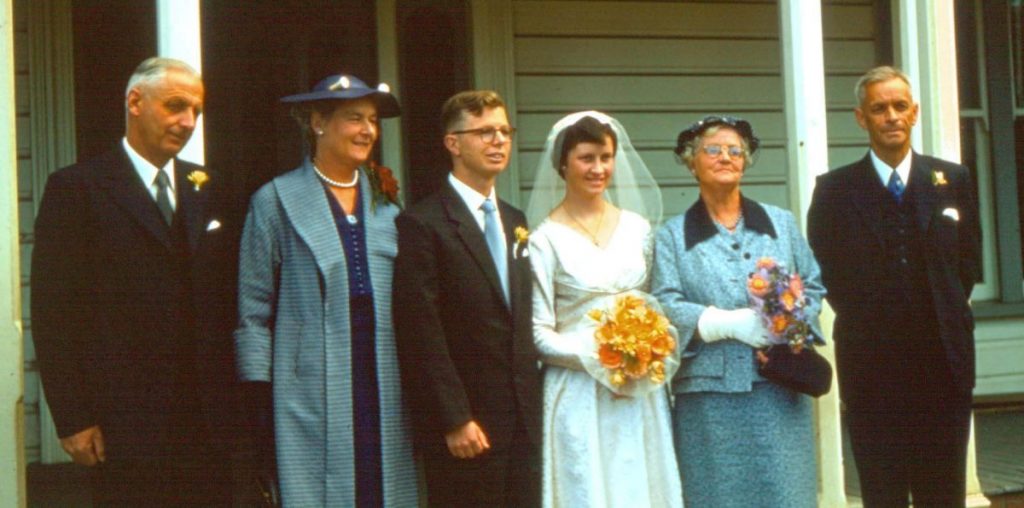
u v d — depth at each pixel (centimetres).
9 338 384
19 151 627
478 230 352
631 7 714
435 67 695
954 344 398
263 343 337
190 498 335
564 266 358
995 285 807
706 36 728
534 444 348
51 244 323
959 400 403
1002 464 599
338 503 332
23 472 386
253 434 344
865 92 411
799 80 495
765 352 359
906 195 407
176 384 332
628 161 382
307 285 338
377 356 341
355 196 353
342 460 333
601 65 710
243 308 340
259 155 668
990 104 802
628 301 351
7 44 388
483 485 341
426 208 352
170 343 331
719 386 361
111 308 326
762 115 738
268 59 670
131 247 328
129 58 644
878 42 756
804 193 494
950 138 534
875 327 404
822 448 487
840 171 420
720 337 359
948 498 405
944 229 405
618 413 357
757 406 361
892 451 405
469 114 354
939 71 532
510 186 693
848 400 414
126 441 325
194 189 343
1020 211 816
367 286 342
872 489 409
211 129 659
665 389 370
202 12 657
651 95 718
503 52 691
